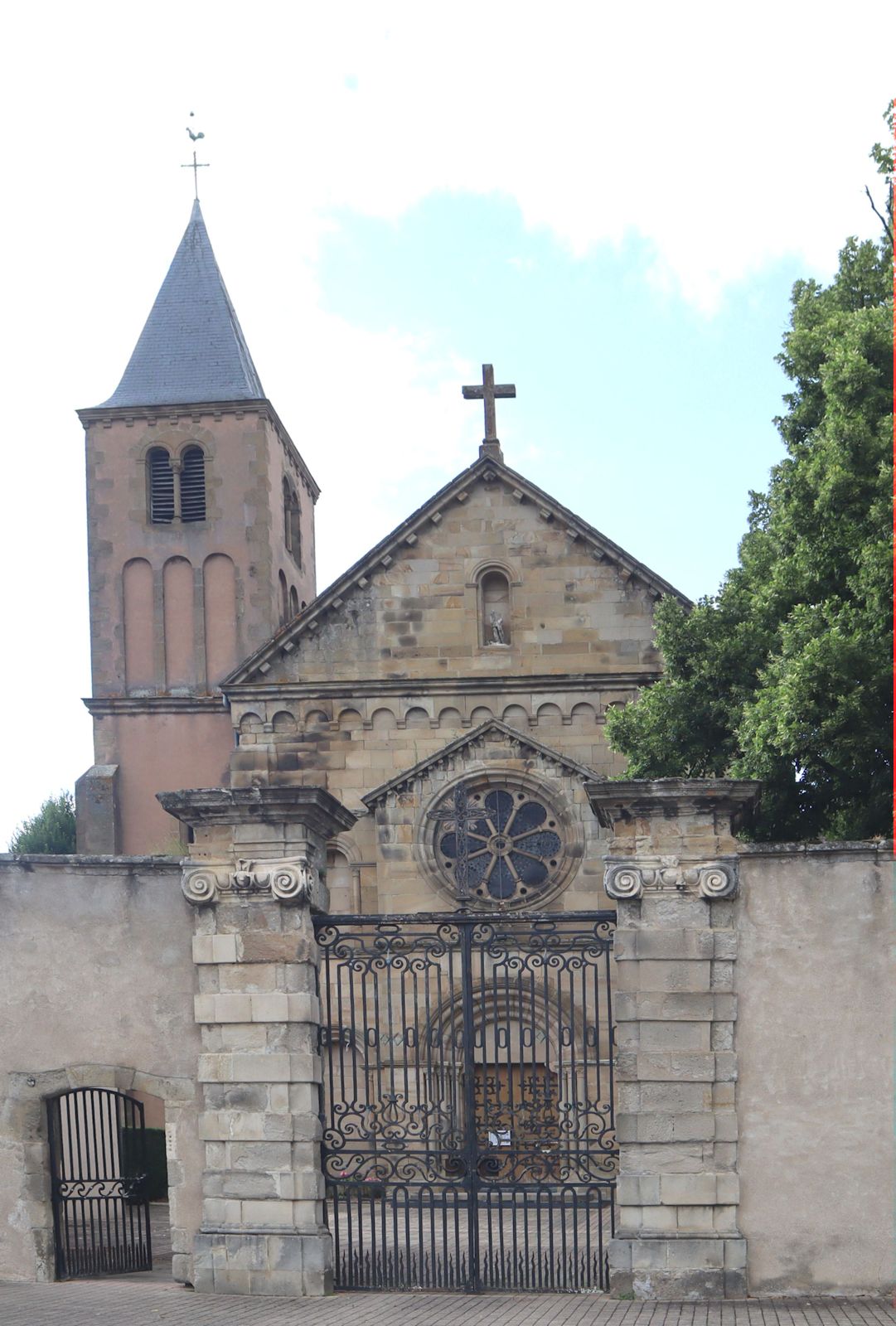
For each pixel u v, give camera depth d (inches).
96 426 1781.5
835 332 1071.6
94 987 709.3
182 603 1747.0
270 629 1744.6
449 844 1342.3
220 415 1774.1
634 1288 648.4
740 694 1111.0
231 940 690.2
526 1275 673.6
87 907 715.4
